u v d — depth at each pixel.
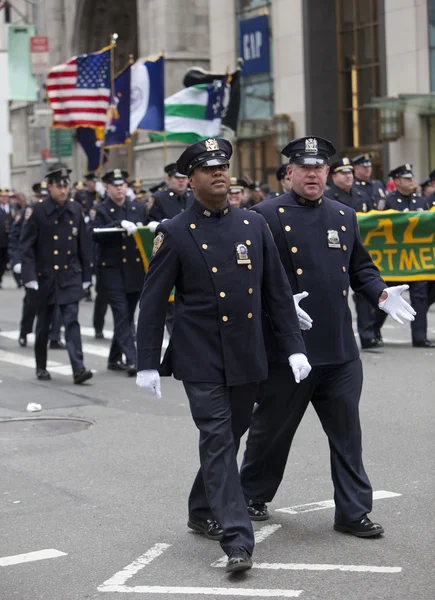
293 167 8.67
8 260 30.34
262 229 8.27
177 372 8.10
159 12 52.59
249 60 45.91
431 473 10.42
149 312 8.12
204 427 7.96
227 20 47.12
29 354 19.94
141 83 27.33
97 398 15.19
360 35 41.81
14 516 9.48
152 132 28.70
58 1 65.25
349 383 8.59
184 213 8.20
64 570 8.02
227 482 7.82
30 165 69.81
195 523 8.80
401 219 18.84
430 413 13.29
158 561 8.14
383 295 8.70
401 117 38.19
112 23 64.00
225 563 8.03
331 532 8.67
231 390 8.13
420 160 37.88
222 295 8.00
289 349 8.16
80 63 27.94
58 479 10.73
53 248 16.22
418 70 37.94
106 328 23.69
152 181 52.59
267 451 8.84
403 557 7.97
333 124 43.06
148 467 11.10
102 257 17.19
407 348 18.88
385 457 11.12
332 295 8.55
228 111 27.08
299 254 8.55
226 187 8.06
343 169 19.36
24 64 39.97
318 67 42.84
